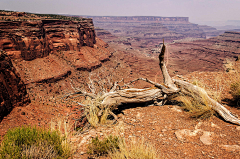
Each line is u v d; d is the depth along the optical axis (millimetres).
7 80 26562
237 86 5344
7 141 3178
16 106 27531
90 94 5625
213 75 8133
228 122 4320
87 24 124438
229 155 3131
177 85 5855
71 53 91250
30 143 3332
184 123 4562
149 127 4547
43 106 32281
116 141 3637
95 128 4812
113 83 6242
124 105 6383
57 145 3395
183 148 3504
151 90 5977
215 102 4703
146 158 3078
